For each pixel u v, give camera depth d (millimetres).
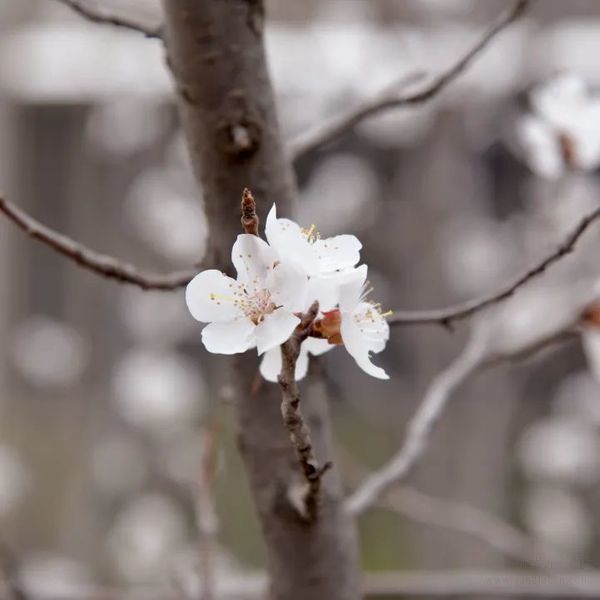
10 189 10750
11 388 11109
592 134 4109
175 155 10102
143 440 10477
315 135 3605
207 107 2982
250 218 2168
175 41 2994
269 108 3025
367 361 2221
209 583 3719
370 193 9898
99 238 10828
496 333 5414
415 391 10242
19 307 11000
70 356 10898
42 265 11031
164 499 10266
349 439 10766
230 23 2959
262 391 3117
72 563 9688
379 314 2373
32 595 4617
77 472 10680
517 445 10359
